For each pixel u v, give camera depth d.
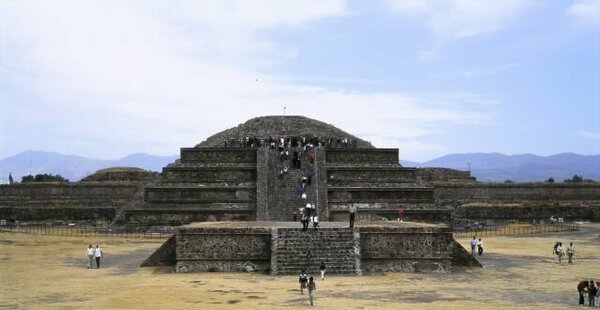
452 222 74.75
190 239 43.72
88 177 114.12
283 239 43.47
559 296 34.72
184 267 43.53
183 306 31.47
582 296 32.34
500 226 86.44
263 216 69.75
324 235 43.75
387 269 43.66
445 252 44.16
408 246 44.06
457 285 38.31
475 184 106.19
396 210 73.19
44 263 49.38
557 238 71.25
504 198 105.56
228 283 38.53
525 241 67.81
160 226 73.75
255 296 34.09
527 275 42.91
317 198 71.75
